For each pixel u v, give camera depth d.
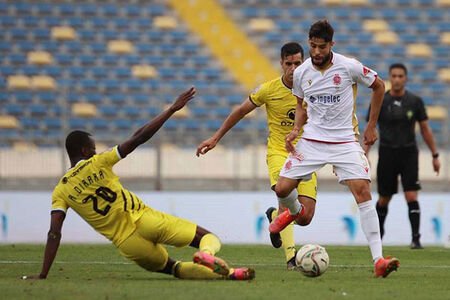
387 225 53.84
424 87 84.62
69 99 79.38
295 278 25.56
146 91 82.62
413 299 20.33
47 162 58.16
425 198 53.66
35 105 79.00
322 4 90.69
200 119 77.94
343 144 25.73
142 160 58.44
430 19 90.31
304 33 89.31
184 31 88.50
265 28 89.12
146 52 86.06
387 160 43.41
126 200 23.84
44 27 86.62
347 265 32.25
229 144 59.22
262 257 36.47
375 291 21.94
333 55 25.59
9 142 59.72
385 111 43.16
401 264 33.16
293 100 30.23
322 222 53.50
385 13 90.44
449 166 59.09
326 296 20.59
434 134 64.38
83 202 23.81
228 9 90.31
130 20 88.31
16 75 82.56
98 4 88.81
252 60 86.94
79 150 24.25
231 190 59.09
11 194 54.31
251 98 30.66
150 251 23.95
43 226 54.31
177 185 58.81
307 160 25.94
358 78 25.62
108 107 79.50
